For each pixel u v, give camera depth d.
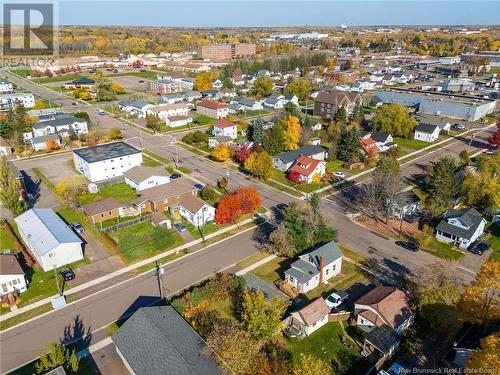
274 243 52.16
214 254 52.78
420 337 38.84
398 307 39.81
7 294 43.97
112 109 129.38
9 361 36.31
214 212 60.88
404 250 53.84
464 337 38.12
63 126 101.69
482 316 36.56
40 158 87.56
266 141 86.06
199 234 57.59
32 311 42.59
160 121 113.19
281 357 35.97
